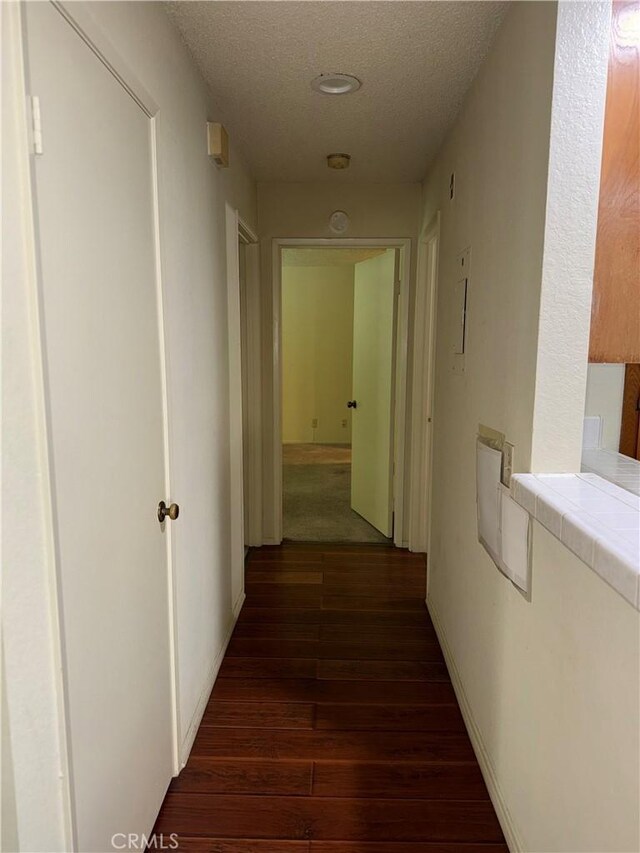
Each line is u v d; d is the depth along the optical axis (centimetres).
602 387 189
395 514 379
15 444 86
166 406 158
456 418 227
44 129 91
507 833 153
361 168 310
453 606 230
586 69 127
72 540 103
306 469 609
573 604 114
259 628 271
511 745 153
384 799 169
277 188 343
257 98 218
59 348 98
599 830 102
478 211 193
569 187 130
